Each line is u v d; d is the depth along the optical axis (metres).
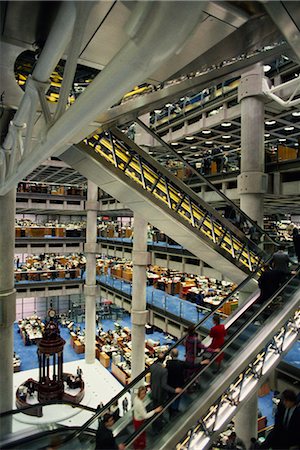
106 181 8.63
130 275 28.92
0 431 8.24
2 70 5.36
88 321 25.38
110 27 4.41
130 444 5.27
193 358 7.18
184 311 20.77
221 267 10.73
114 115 6.80
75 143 7.50
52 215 46.06
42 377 15.75
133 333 18.47
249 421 11.04
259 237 10.80
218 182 17.00
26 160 4.96
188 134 19.39
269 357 7.52
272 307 7.92
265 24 4.21
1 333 8.77
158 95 6.33
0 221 8.67
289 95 12.65
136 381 7.36
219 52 5.00
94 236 25.75
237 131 18.97
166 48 2.13
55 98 6.52
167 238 21.92
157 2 1.88
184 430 5.73
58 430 8.30
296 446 4.61
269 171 13.98
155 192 10.16
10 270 8.90
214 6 3.77
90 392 20.62
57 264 37.50
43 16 4.15
